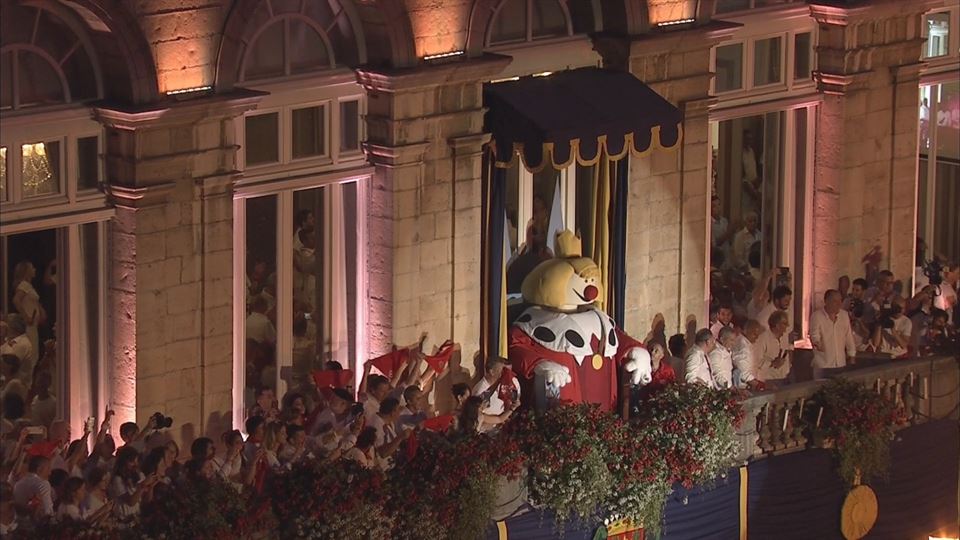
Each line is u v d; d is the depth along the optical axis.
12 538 34.00
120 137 36.59
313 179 39.53
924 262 49.94
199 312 37.84
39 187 36.12
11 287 36.19
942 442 45.50
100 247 37.06
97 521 34.34
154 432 36.97
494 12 41.41
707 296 45.44
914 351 45.94
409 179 40.22
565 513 39.66
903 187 48.62
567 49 42.81
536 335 41.22
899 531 44.97
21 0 35.31
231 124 37.78
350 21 39.78
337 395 38.06
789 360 44.84
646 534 41.00
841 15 46.25
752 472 42.50
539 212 42.94
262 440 36.88
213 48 37.47
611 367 41.69
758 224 47.16
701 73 44.16
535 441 39.56
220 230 37.88
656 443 40.75
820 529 43.72
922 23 48.03
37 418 36.88
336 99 39.81
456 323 41.38
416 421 39.06
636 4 42.81
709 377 42.44
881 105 47.81
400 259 40.34
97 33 36.25
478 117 40.84
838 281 47.44
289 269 39.78
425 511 37.66
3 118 35.34
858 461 43.44
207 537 34.84
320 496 36.38
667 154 44.00
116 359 37.41
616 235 42.69
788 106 46.66
